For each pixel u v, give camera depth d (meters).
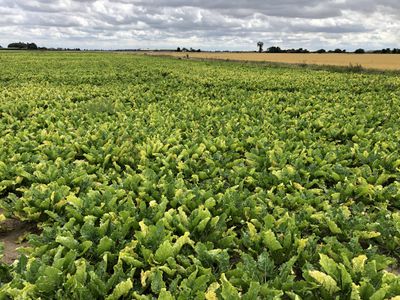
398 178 8.05
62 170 7.66
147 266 4.95
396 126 12.12
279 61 61.06
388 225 5.92
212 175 7.99
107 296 4.25
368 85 23.38
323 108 14.98
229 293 4.00
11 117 12.67
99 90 19.86
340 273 4.41
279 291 4.12
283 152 9.33
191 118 13.17
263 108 14.80
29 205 6.36
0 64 39.62
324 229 6.07
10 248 5.91
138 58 63.06
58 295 4.15
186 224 5.62
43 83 23.17
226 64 49.09
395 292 4.20
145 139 10.22
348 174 7.97
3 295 4.20
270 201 6.56
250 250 5.21
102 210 5.89
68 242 4.94
